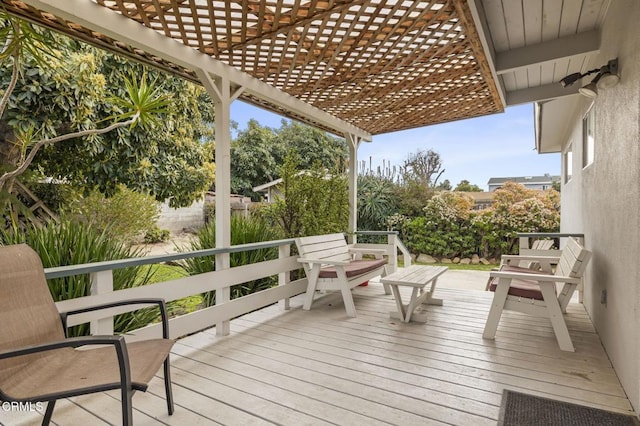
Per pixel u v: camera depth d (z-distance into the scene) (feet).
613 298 7.77
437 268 12.51
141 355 5.10
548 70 12.61
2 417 5.99
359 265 13.57
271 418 5.88
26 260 5.29
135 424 5.73
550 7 8.63
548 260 12.42
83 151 17.11
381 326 10.55
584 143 13.14
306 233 15.42
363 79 11.12
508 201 26.61
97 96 16.37
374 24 8.10
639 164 5.99
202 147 23.88
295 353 8.56
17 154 16.08
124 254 9.96
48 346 3.84
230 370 7.66
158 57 8.77
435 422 5.74
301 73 10.50
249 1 7.06
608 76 7.52
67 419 5.93
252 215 15.83
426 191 29.30
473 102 13.76
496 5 8.54
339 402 6.36
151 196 20.67
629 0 6.75
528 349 8.71
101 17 6.84
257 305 10.97
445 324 10.66
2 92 14.01
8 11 7.00
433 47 9.17
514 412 6.01
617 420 5.77
